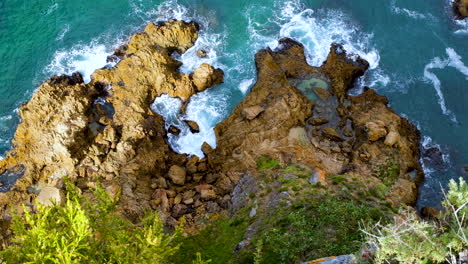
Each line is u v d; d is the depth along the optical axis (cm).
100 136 2883
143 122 3005
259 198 2459
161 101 3183
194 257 2219
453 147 3025
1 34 3409
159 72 3173
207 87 3269
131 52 3306
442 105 3212
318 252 1884
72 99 2973
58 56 3344
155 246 1374
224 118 3159
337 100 3150
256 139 2914
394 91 3288
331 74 3269
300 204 2280
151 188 2727
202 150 2995
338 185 2475
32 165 2773
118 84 3172
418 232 1225
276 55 3412
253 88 3200
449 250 1177
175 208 2578
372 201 2375
